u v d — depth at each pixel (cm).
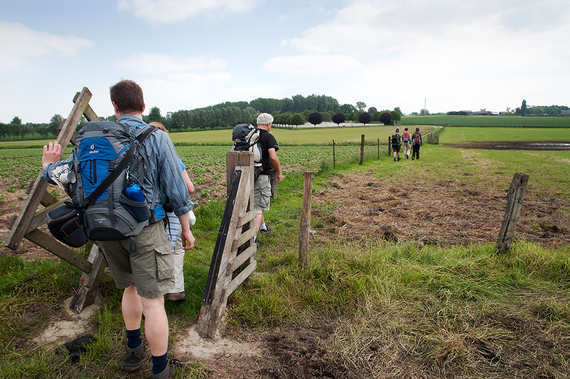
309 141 5034
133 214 185
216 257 272
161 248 204
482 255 396
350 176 1233
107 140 182
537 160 1750
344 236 538
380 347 253
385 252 406
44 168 211
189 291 329
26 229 252
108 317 277
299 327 281
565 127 8481
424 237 529
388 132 7694
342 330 274
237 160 301
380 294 318
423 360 240
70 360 235
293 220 629
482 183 1068
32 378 217
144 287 199
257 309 294
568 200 790
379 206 755
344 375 226
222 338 264
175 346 253
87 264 295
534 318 285
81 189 183
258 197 498
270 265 411
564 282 348
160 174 205
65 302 304
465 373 228
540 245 461
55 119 11388
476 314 291
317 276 360
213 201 726
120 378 221
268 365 235
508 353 246
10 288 309
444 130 7288
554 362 236
